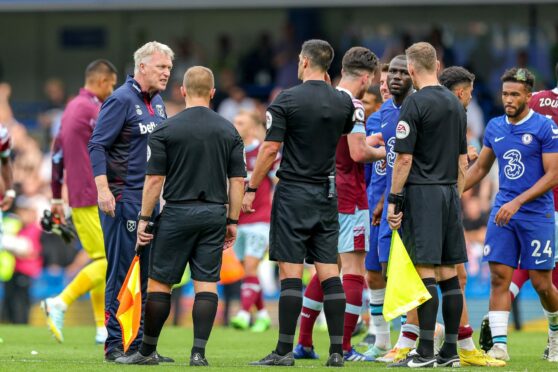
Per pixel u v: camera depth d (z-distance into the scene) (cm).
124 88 2914
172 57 2948
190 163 2645
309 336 3131
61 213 3912
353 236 3119
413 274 2664
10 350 3381
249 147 4638
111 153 2902
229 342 3869
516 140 3106
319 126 2716
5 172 3806
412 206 2689
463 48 7406
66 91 7906
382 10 7438
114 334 2909
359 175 3136
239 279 4850
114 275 2909
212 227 2664
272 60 7519
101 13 7712
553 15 7312
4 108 6738
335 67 7394
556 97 3431
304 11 7488
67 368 2620
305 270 5200
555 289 3177
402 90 2994
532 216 3103
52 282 5556
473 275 5356
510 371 2681
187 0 6494
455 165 2720
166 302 2692
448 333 2734
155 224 2678
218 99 7394
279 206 2739
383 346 3181
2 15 7906
